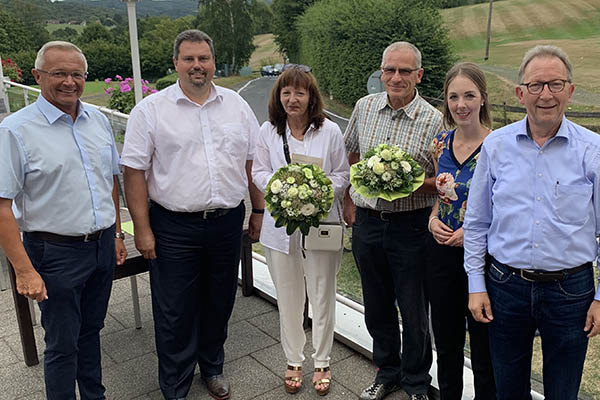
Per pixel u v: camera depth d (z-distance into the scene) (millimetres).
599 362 2398
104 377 2848
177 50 2357
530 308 1791
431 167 2375
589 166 1657
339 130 2580
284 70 2480
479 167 1879
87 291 2354
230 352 3096
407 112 2365
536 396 2277
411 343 2479
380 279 2531
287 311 2674
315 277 2584
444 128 2281
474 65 2043
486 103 2064
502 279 1833
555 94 1628
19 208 2154
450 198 2080
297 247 2598
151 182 2492
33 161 2061
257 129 2691
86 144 2197
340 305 3408
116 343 3180
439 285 2168
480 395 2225
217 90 2486
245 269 3721
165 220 2479
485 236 1926
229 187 2506
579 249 1693
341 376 2842
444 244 2096
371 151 2264
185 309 2561
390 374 2637
